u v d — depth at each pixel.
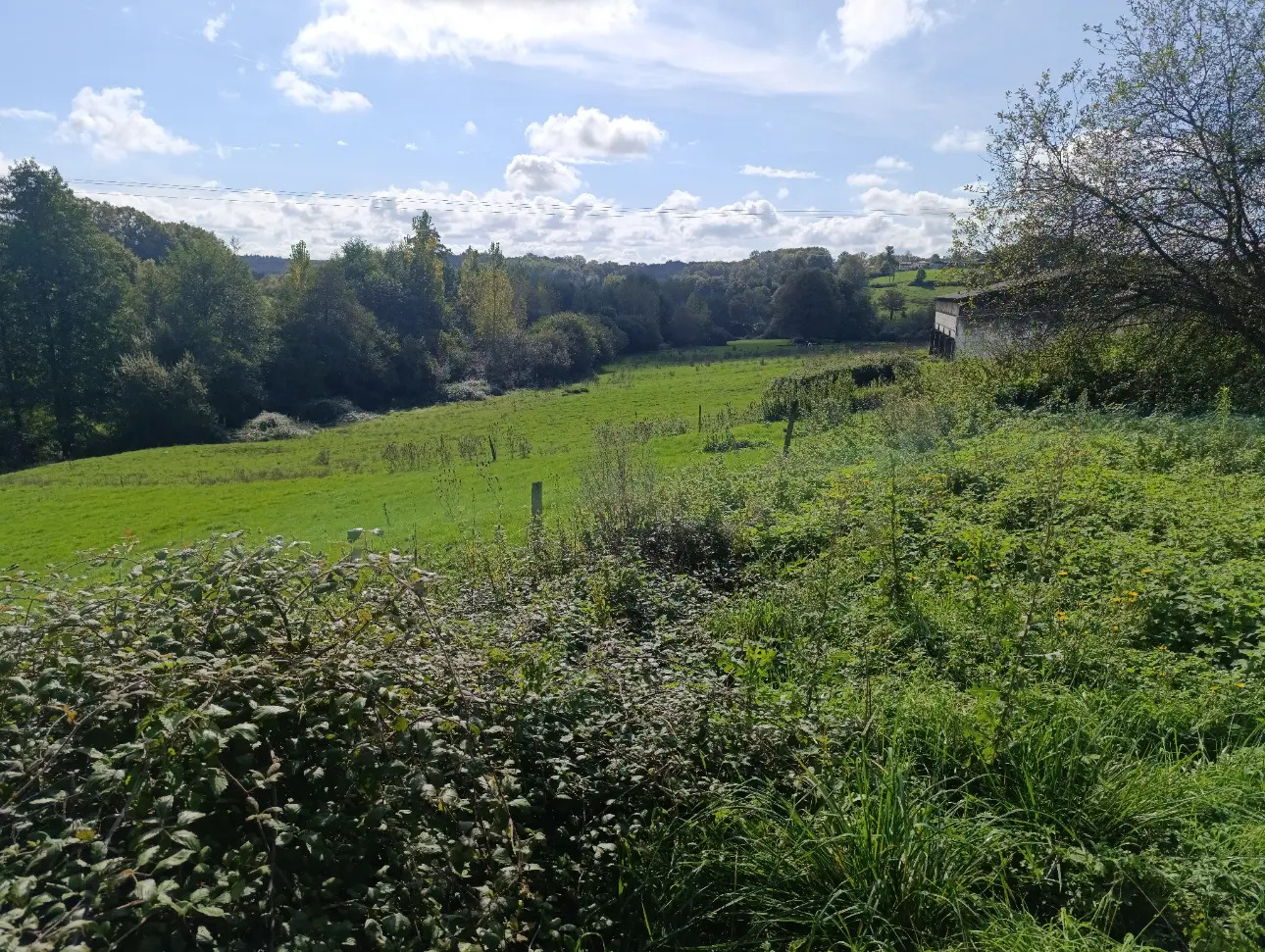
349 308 76.38
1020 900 3.37
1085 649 5.27
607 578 7.92
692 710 4.27
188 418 57.03
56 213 56.19
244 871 2.45
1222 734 4.48
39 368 55.62
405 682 3.21
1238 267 19.06
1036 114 20.20
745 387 61.22
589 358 92.56
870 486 11.09
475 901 2.88
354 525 21.03
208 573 3.39
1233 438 12.78
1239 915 3.07
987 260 22.11
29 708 2.74
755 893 3.32
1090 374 21.72
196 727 2.52
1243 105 18.41
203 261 66.62
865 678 4.97
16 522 27.91
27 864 2.32
